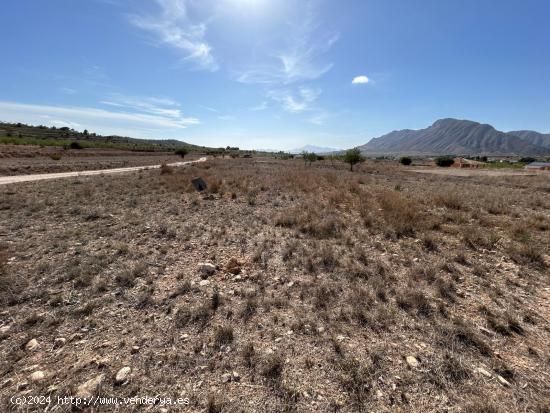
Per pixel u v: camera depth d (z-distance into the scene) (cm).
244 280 504
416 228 833
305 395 266
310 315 396
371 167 4912
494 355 323
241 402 258
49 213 962
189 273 527
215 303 422
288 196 1409
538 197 1509
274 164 4788
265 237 746
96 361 303
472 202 1291
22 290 444
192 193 1477
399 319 389
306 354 321
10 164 2823
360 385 277
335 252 639
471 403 259
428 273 521
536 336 359
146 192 1462
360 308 407
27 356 311
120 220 887
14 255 581
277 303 425
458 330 362
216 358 313
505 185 2314
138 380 280
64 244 646
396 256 621
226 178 2092
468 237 725
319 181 2017
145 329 362
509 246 691
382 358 315
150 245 670
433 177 3170
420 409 253
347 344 338
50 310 397
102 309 404
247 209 1091
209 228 824
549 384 283
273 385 278
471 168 5716
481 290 475
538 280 514
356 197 1327
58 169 2827
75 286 464
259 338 348
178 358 311
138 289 461
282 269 550
